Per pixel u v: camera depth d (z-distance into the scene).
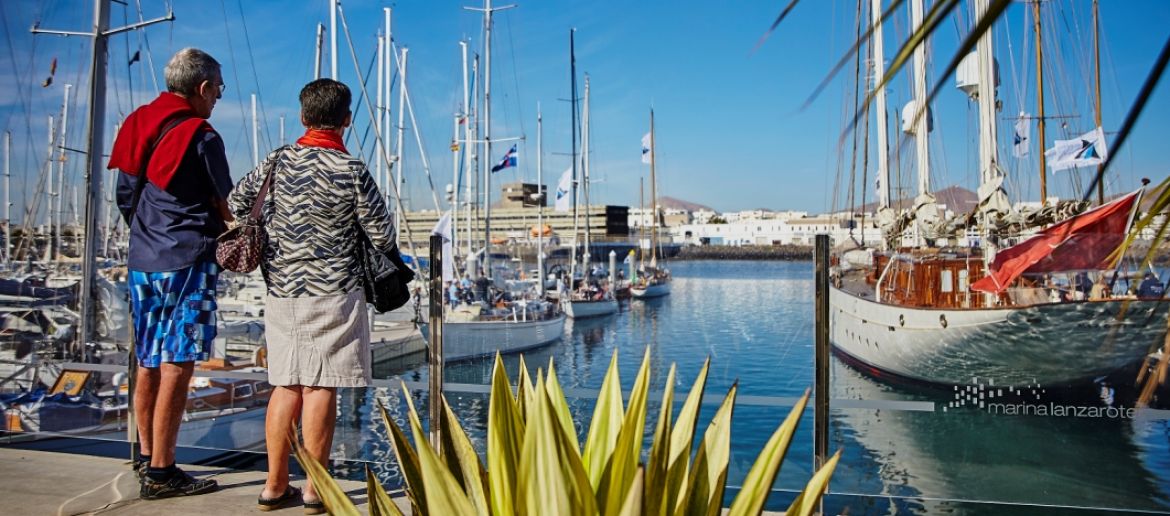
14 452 4.07
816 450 2.87
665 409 1.53
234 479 3.59
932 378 4.44
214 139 3.26
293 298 2.96
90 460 3.89
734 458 4.17
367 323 3.11
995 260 4.21
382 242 3.03
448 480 1.47
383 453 4.44
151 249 3.19
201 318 3.25
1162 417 3.29
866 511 3.56
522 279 38.97
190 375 3.30
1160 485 3.39
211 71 3.37
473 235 45.28
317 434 3.04
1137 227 1.03
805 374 4.63
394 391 8.98
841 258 9.31
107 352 4.75
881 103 16.25
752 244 101.88
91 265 4.88
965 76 15.20
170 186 3.20
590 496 1.40
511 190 69.69
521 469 1.41
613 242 73.06
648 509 1.46
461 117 37.56
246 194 3.05
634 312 34.69
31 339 4.56
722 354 5.33
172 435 3.27
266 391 4.92
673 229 104.88
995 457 3.62
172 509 3.12
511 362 10.34
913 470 3.77
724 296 34.16
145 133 3.20
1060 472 3.54
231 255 2.95
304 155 3.00
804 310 4.79
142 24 8.66
